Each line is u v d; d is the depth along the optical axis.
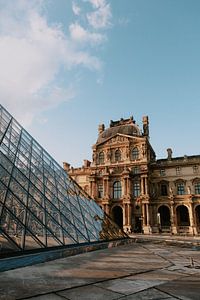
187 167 71.25
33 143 28.39
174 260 14.54
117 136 80.56
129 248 20.94
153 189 72.75
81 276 9.58
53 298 6.75
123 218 68.44
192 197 66.06
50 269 10.73
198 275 10.06
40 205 17.69
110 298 6.79
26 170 21.02
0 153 19.42
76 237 18.00
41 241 14.54
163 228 66.38
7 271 9.99
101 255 15.70
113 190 74.44
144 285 8.28
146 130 84.50
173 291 7.52
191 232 62.88
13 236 13.65
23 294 7.06
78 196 26.66
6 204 14.67
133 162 74.75
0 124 24.33
